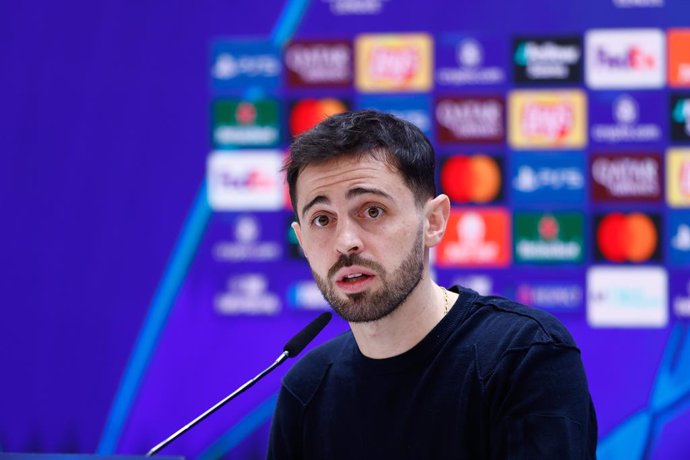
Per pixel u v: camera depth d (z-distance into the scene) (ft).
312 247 14.37
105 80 38.60
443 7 37.60
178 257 38.27
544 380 14.29
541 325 15.06
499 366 14.62
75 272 38.47
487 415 14.60
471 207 37.24
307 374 16.60
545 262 37.06
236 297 38.09
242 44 38.14
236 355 38.04
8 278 38.63
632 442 36.78
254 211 38.04
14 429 38.32
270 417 37.76
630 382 36.86
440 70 37.55
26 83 38.78
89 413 38.24
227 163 38.14
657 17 36.94
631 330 36.86
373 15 37.83
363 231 13.97
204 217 38.19
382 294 14.01
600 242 36.96
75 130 38.63
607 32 37.06
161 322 38.22
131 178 38.47
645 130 36.88
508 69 37.35
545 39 37.24
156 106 38.40
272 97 37.99
